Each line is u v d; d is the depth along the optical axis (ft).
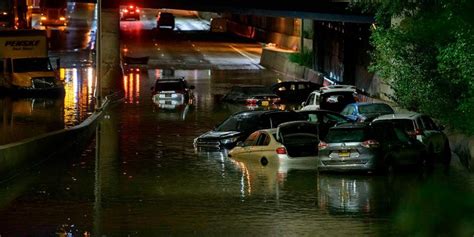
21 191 141.28
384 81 257.34
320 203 125.70
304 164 172.45
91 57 495.41
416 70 218.38
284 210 120.26
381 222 109.60
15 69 342.23
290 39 499.51
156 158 189.06
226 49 556.51
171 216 116.78
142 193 138.62
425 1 213.87
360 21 327.47
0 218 115.55
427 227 105.81
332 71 390.01
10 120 268.82
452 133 198.80
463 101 185.78
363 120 208.13
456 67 176.76
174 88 331.36
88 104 315.17
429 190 136.56
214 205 125.80
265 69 465.06
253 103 326.03
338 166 154.92
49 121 266.16
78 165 176.35
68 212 120.47
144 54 517.55
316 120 207.41
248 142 185.06
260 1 363.15
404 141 162.20
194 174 162.20
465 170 161.17
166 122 270.87
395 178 151.12
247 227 107.86
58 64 355.97
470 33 170.19
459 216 113.39
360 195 132.26
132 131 247.09
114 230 106.52
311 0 344.49
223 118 282.36
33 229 107.24
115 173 164.35
